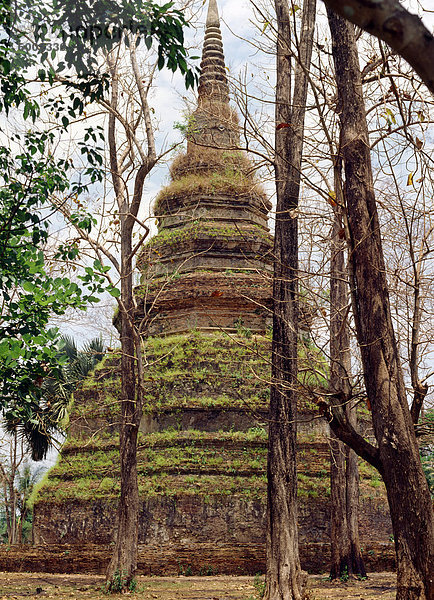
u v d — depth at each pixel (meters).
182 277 28.08
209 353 25.91
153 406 25.20
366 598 15.65
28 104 12.76
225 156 30.59
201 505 23.00
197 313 27.41
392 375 10.09
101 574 22.50
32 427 29.84
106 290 14.04
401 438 9.81
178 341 26.52
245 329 26.98
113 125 19.34
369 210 10.59
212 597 16.19
